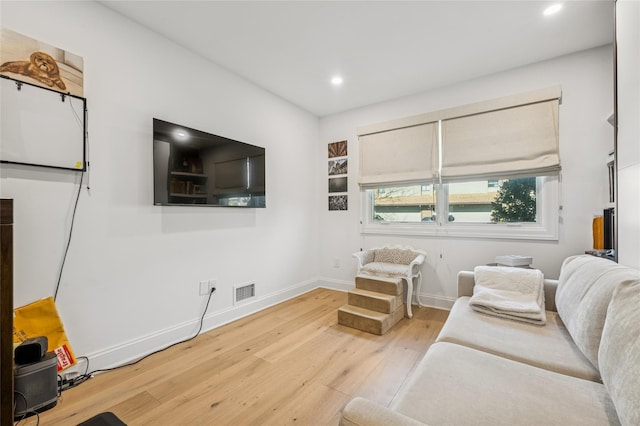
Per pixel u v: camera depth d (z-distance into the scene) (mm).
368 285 2982
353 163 3838
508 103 2787
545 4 1968
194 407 1608
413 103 3375
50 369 1567
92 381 1841
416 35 2318
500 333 1603
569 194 2572
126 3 1977
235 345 2350
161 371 1965
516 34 2295
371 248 3689
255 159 3062
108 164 2016
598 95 2461
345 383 1828
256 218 3178
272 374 1929
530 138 2691
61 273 1805
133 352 2127
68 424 1474
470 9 2023
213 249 2711
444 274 3189
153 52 2275
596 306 1230
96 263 1956
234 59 2688
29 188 1690
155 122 2188
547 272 2670
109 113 2021
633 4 1485
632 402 741
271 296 3340
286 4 1983
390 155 3496
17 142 1637
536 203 2801
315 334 2559
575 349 1414
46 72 1741
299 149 3793
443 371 1211
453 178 3141
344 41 2408
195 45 2473
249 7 2014
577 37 2332
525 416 951
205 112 2654
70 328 1838
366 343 2375
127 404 1630
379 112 3627
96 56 1961
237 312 2924
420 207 3414
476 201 3084
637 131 1434
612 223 2076
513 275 2096
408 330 2627
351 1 1951
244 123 3037
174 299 2400
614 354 905
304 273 3873
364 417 790
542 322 1696
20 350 1502
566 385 1113
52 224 1771
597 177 2461
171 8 2025
